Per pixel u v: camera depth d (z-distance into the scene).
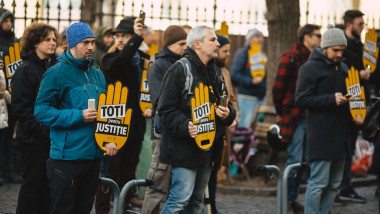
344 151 11.52
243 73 21.58
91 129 8.63
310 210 11.55
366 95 14.23
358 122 11.68
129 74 12.12
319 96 11.50
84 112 8.38
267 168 10.87
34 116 8.80
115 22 19.36
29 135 9.53
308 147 11.65
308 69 11.72
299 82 11.78
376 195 16.05
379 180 15.88
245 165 17.19
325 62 11.73
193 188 9.49
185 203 9.29
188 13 19.11
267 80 17.92
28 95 9.41
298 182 13.55
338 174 11.81
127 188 9.10
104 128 8.62
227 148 12.67
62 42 13.02
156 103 11.07
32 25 9.59
